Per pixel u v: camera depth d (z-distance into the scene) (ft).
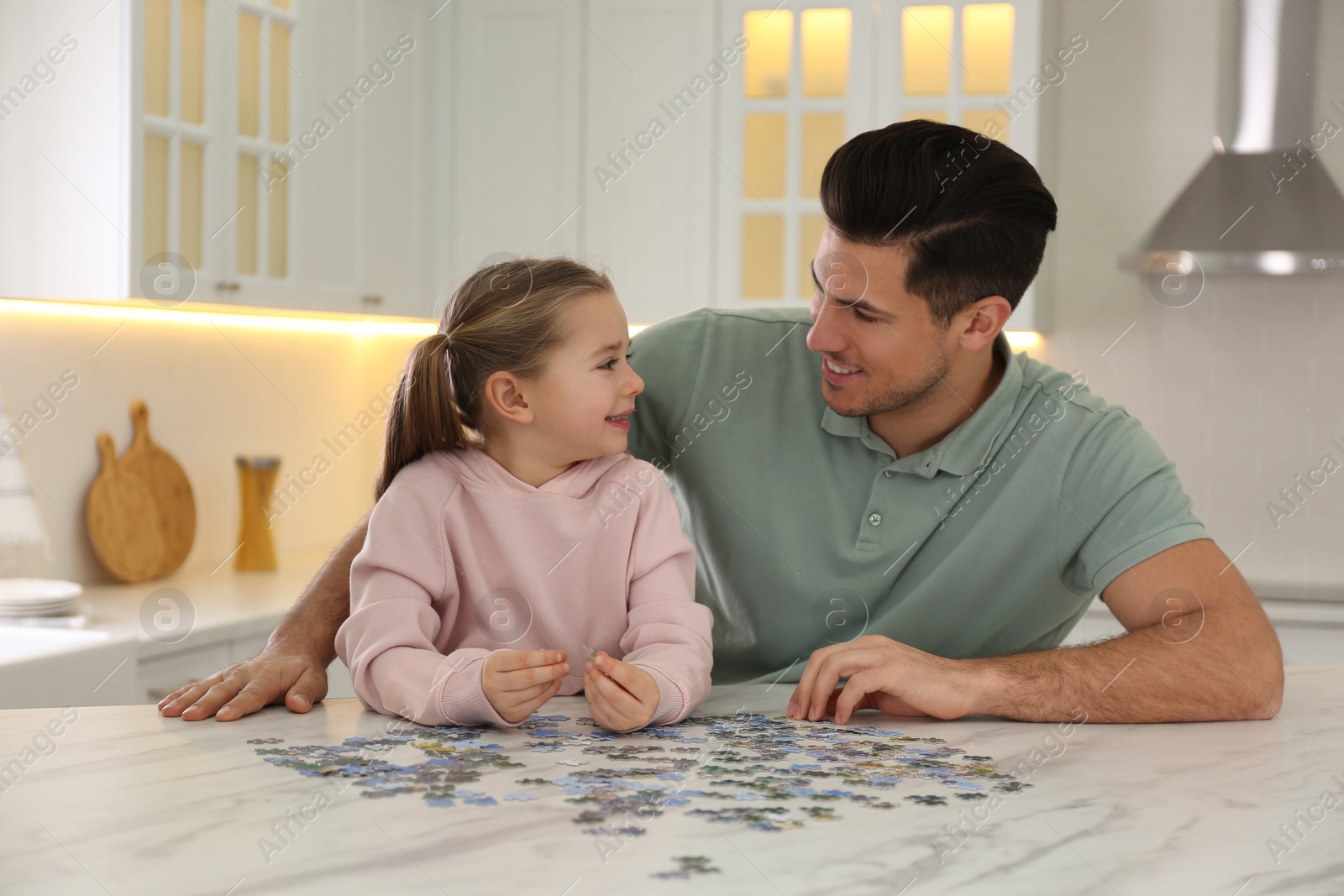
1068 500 4.00
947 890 1.92
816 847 2.09
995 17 9.76
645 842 2.10
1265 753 2.87
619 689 2.88
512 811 2.26
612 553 3.57
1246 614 3.59
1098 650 3.39
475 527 3.56
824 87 10.04
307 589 3.65
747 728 3.04
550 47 10.42
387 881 1.90
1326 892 1.98
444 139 10.59
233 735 2.85
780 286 10.27
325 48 9.02
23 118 7.30
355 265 9.49
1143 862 2.08
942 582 4.09
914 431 4.15
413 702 2.97
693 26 10.19
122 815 2.21
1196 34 10.46
